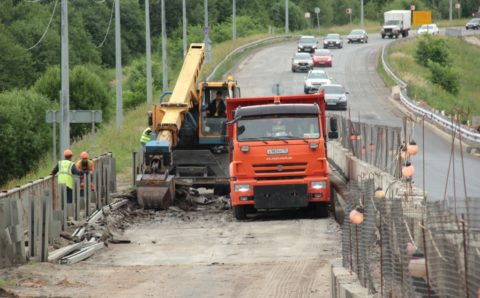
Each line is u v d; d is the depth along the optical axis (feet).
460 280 69.77
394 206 85.92
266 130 202.90
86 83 495.41
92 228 181.16
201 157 242.58
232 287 123.54
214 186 250.16
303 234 180.34
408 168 139.13
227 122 205.87
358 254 97.19
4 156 403.95
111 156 252.21
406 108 490.49
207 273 137.08
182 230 194.18
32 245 148.15
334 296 102.47
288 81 610.65
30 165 409.28
